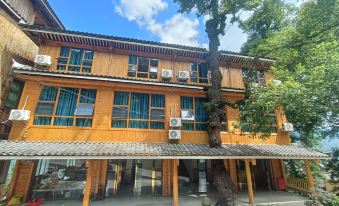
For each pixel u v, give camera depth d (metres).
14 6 11.80
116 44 11.78
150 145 9.88
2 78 10.44
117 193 10.59
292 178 12.39
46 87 10.33
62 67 11.09
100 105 10.59
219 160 9.66
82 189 10.16
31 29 10.24
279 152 10.38
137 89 11.38
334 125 10.77
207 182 11.80
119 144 9.66
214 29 12.38
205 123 11.90
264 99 9.58
